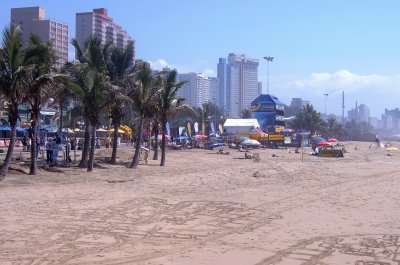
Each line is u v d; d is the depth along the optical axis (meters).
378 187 24.42
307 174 32.66
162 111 35.25
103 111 30.45
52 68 25.86
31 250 10.16
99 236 11.70
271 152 65.12
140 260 9.43
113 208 16.05
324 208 16.92
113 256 9.73
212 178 28.36
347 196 20.45
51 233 11.94
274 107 95.50
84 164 31.64
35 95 24.89
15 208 15.48
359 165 43.53
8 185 21.39
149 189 21.95
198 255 9.89
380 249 10.70
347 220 14.47
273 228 13.11
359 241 11.52
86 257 9.63
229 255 9.94
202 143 70.06
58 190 20.34
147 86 33.28
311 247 10.83
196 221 14.07
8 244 10.68
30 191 19.66
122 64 34.12
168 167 35.59
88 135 31.91
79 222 13.48
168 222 13.82
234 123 86.81
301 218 14.78
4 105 25.28
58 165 31.17
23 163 28.83
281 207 17.08
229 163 43.00
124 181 25.00
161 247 10.61
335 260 9.67
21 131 48.88
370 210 16.53
